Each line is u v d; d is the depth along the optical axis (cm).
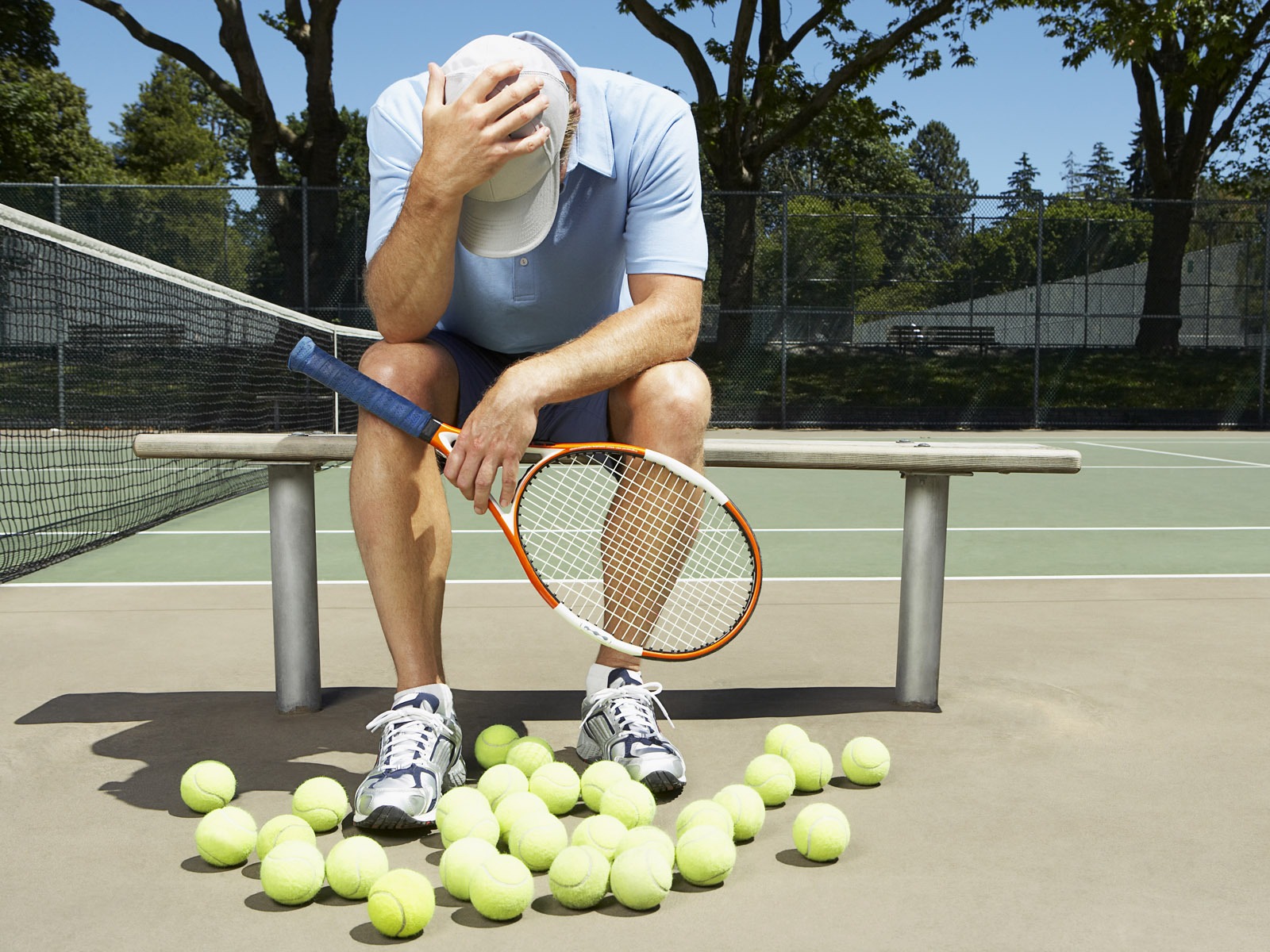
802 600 385
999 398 1435
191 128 4928
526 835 162
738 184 1605
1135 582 416
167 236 1270
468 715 247
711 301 1402
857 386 1412
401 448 189
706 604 362
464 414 216
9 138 2227
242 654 305
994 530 583
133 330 1058
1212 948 139
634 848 153
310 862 153
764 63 1636
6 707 249
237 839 164
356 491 190
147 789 197
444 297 192
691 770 209
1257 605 371
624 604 206
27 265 913
